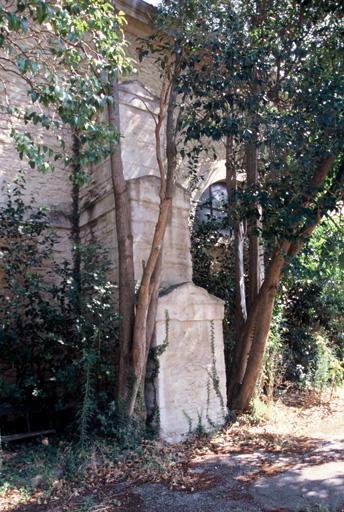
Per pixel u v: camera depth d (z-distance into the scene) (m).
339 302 9.70
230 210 7.11
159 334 6.00
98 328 5.68
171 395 6.01
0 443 4.84
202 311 6.48
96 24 4.72
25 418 6.10
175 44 6.03
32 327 5.96
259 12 7.05
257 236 6.80
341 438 6.04
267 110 6.11
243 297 7.59
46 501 4.29
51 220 7.55
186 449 5.69
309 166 5.95
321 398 8.39
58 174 7.91
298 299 9.62
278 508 4.03
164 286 6.57
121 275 5.80
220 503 4.20
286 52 6.43
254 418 6.75
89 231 7.47
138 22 8.66
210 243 8.88
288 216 5.66
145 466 4.99
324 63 6.54
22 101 7.63
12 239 6.60
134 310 5.77
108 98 4.99
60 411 6.00
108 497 4.38
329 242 6.68
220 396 6.54
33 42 6.42
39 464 4.88
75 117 4.77
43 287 6.12
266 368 7.84
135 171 7.27
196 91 5.98
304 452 5.49
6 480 4.52
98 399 5.81
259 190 6.05
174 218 6.90
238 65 6.00
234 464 5.17
